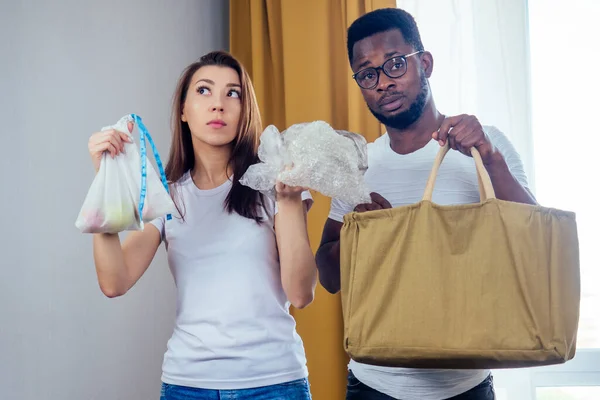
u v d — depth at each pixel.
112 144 1.42
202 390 1.46
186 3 2.67
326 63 2.54
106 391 2.24
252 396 1.44
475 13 2.46
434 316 1.25
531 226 1.25
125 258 1.56
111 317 2.28
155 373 2.40
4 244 2.02
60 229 2.17
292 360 1.49
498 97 2.43
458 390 1.52
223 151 1.61
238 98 1.62
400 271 1.29
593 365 2.45
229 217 1.54
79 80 2.27
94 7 2.33
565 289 1.27
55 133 2.18
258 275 1.49
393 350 1.27
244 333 1.46
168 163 1.68
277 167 1.39
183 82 1.66
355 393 1.62
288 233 1.46
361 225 1.35
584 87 2.54
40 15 2.18
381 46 1.68
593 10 2.56
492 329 1.22
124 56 2.42
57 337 2.12
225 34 2.83
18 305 2.04
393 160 1.70
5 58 2.07
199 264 1.52
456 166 1.62
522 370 2.35
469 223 1.27
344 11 2.56
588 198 2.51
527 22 2.49
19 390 2.02
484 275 1.24
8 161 2.05
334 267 1.71
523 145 2.40
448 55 2.45
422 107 1.67
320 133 1.38
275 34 2.65
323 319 2.40
